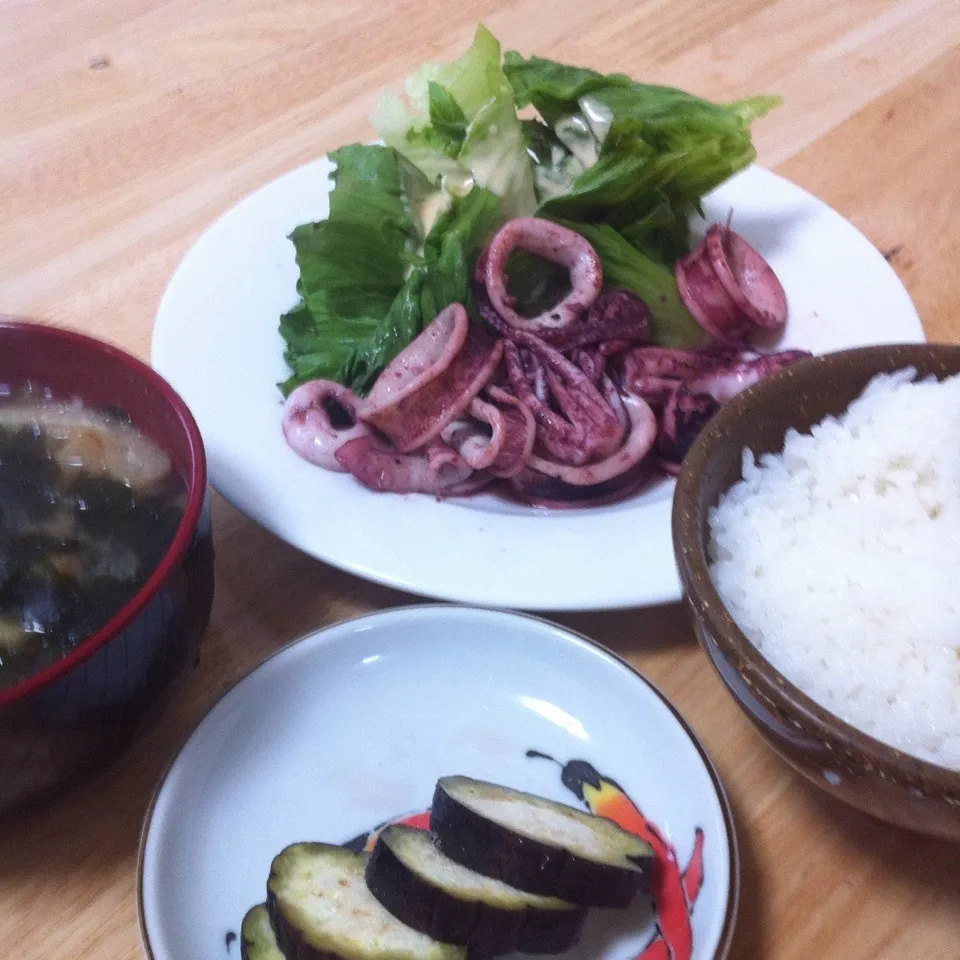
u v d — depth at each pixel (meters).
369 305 0.40
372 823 0.29
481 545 0.33
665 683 0.32
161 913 0.27
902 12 0.54
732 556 0.29
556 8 0.54
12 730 0.25
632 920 0.27
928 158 0.47
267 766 0.30
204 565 0.28
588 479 0.36
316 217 0.42
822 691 0.27
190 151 0.47
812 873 0.28
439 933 0.26
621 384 0.39
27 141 0.48
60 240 0.43
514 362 0.38
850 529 0.29
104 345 0.30
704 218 0.44
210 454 0.35
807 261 0.42
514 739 0.30
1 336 0.30
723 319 0.41
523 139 0.43
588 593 0.32
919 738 0.27
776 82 0.51
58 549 0.28
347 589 0.34
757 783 0.30
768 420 0.30
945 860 0.29
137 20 0.54
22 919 0.28
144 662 0.27
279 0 0.55
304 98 0.50
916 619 0.28
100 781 0.30
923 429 0.30
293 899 0.27
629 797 0.29
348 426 0.37
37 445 0.30
